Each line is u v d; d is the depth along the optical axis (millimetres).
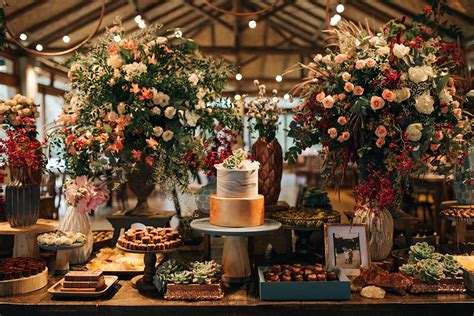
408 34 2502
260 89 2984
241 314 2158
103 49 2699
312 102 2547
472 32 3861
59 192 4391
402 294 2234
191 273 2277
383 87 2348
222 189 2486
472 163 2746
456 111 2355
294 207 3135
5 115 2732
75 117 2588
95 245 3027
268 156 3031
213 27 6398
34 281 2352
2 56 5406
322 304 2145
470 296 2217
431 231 3373
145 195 2955
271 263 2777
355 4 5051
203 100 2703
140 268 2611
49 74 6012
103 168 2684
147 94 2426
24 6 5102
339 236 2504
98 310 2178
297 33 6332
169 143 2611
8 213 2709
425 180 4723
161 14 5965
